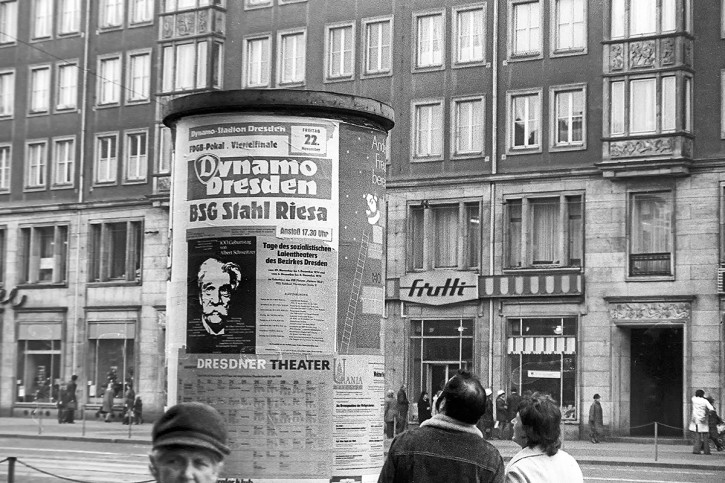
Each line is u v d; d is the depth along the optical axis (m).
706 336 49.88
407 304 57.09
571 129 53.94
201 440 4.66
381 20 58.91
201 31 63.69
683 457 42.09
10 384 69.38
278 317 13.84
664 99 51.16
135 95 66.94
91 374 66.62
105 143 67.88
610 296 52.03
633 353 52.53
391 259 57.75
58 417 62.47
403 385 56.72
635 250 51.88
